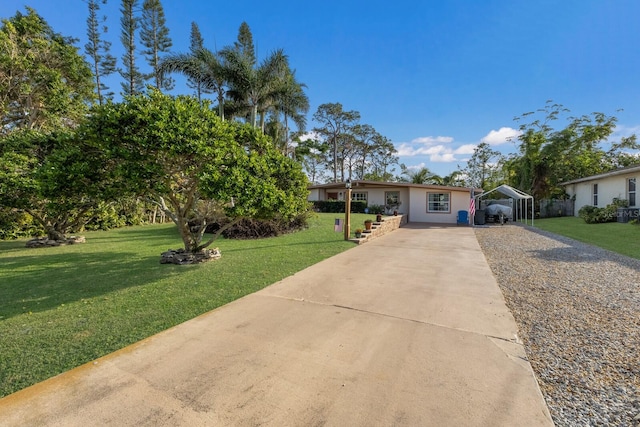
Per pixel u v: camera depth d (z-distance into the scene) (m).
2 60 13.16
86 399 2.05
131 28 23.11
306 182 6.77
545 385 2.23
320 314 3.56
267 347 2.76
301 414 1.90
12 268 6.12
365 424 1.81
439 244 8.91
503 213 16.14
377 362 2.51
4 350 2.77
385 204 19.36
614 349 2.74
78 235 10.81
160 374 2.34
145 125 4.61
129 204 13.98
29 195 8.18
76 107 15.52
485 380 2.26
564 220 16.61
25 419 1.86
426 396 2.07
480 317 3.46
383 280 5.02
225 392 2.12
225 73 16.11
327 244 8.60
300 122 19.52
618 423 1.86
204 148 4.68
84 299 4.20
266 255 7.10
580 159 20.19
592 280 4.90
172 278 5.20
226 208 5.17
